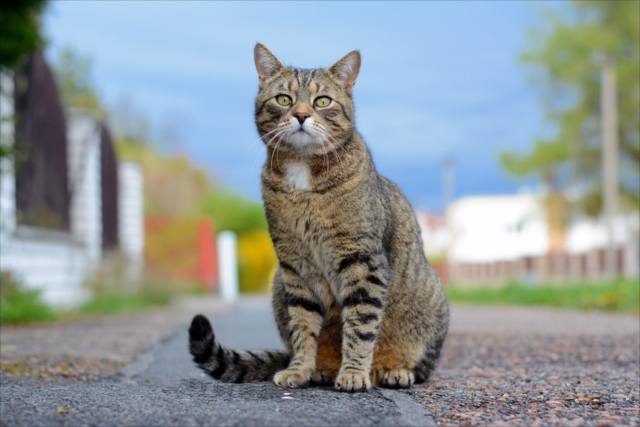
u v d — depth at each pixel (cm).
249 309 300
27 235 211
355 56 109
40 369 107
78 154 275
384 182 106
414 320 103
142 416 72
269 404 79
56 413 73
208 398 82
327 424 71
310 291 99
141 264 324
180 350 137
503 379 103
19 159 200
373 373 101
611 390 92
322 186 96
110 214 324
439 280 107
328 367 101
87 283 269
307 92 103
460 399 87
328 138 98
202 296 510
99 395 82
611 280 320
